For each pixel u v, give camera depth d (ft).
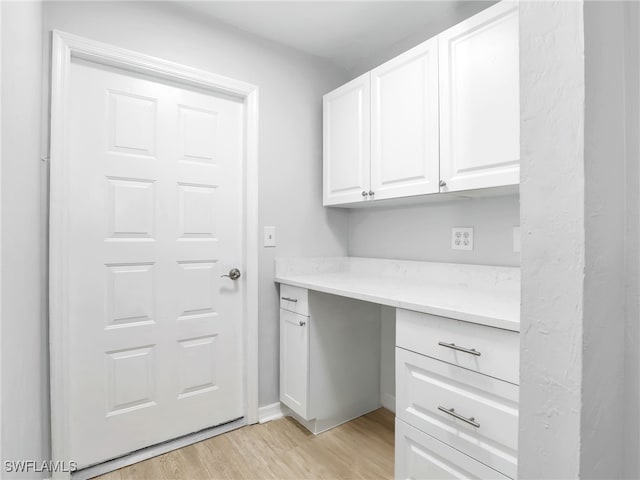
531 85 1.78
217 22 6.26
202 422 6.28
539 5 1.76
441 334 3.97
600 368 1.63
